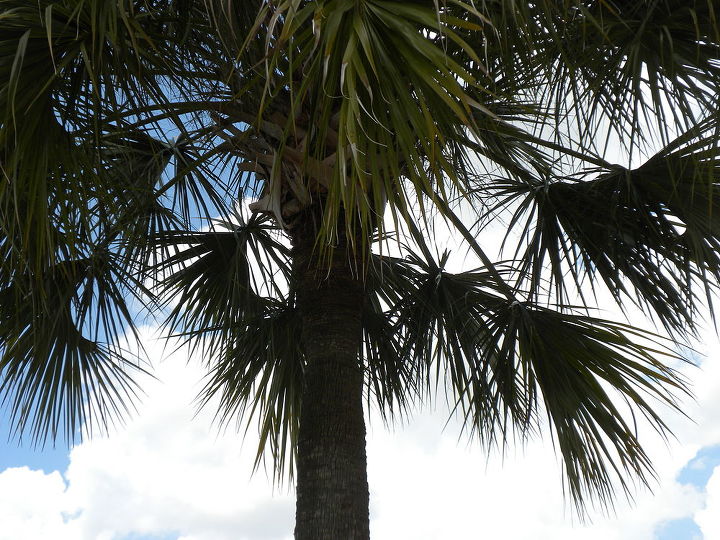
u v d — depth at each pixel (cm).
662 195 333
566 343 367
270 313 416
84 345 402
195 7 317
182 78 310
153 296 379
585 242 357
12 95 215
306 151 221
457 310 402
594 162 340
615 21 288
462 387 398
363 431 312
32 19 229
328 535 284
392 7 198
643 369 348
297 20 192
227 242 412
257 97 301
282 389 434
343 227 334
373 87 208
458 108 188
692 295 333
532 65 297
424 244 354
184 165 387
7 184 239
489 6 266
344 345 321
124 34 254
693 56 290
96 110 252
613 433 366
